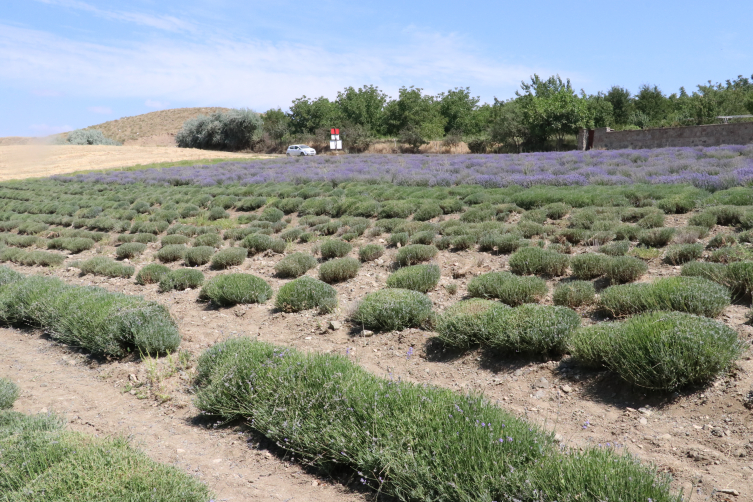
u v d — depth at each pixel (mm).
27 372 7395
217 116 86562
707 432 4043
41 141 74125
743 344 4973
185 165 49812
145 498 3428
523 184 19312
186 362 6965
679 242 9367
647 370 4648
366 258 12031
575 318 6117
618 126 53469
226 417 5371
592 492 3027
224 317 9039
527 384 5398
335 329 7734
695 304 5969
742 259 7668
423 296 7766
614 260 8125
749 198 11336
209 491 3920
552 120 51062
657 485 3068
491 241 11188
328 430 4320
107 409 5926
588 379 5254
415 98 69625
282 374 5168
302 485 4121
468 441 3717
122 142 106625
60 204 27922
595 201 13992
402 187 21594
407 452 3801
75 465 3758
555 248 10258
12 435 4574
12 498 3424
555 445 4047
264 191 24281
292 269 11414
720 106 47438
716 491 3344
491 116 68562
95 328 7809
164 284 11281
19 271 15188
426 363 6285
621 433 4266
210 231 18062
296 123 83062
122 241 18297
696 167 18484
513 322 6023
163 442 5031
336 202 19312
